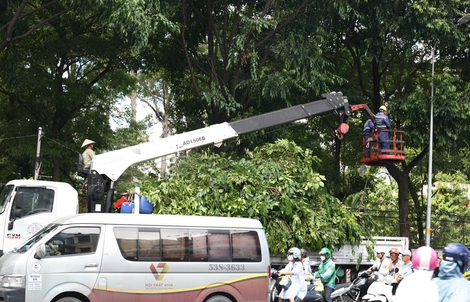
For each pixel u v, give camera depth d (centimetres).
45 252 1084
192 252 1183
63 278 1082
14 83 2652
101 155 1429
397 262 1495
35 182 1438
